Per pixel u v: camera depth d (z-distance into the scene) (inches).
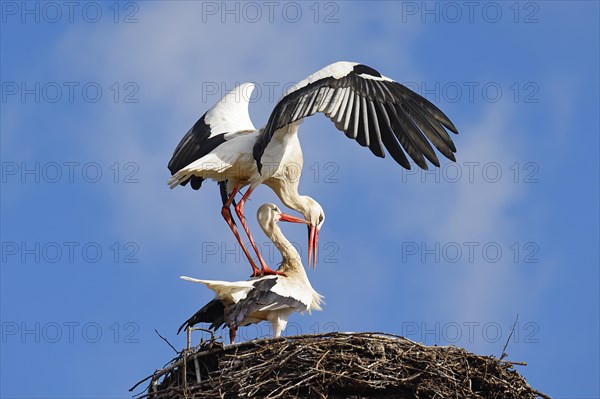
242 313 666.2
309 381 606.9
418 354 614.2
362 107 629.6
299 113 636.1
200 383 613.6
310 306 712.4
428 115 623.8
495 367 625.0
